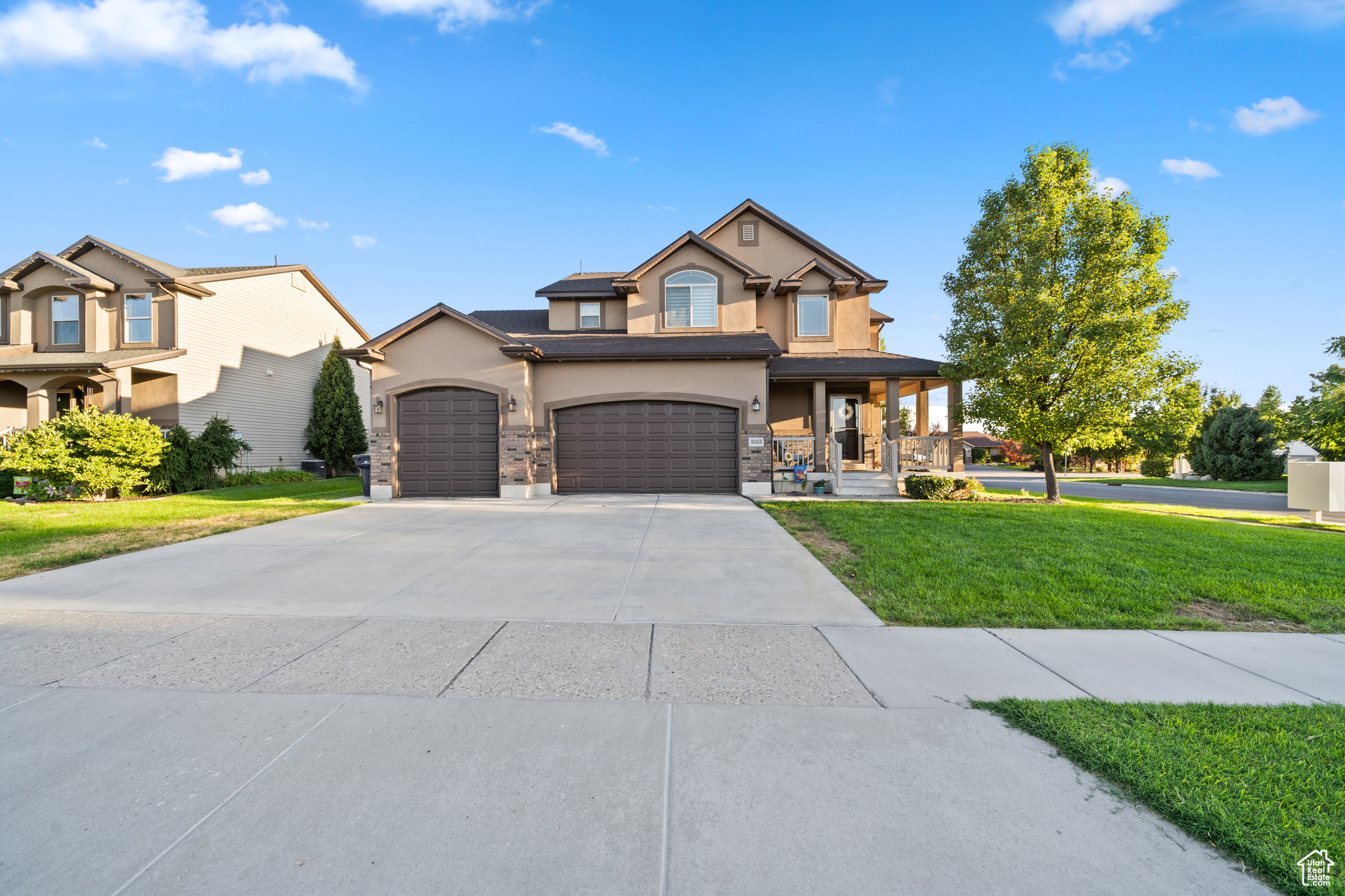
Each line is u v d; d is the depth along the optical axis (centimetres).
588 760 285
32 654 420
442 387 1371
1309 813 246
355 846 226
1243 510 1396
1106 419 1247
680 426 1418
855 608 535
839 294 1770
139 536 872
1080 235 1273
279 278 2120
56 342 1744
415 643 445
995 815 245
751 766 280
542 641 450
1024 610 528
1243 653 432
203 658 415
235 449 1706
